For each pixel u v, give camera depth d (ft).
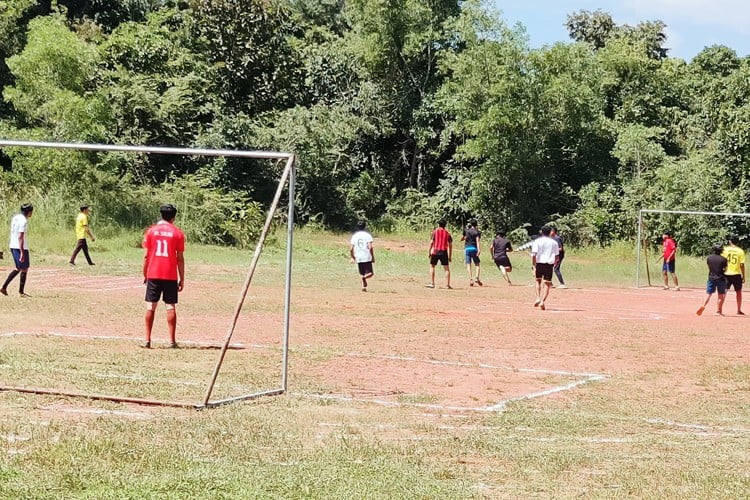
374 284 90.94
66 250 104.32
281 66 172.65
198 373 36.81
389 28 174.50
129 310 58.34
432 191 182.91
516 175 162.71
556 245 73.82
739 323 67.15
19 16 145.07
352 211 167.73
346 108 175.32
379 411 30.86
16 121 130.93
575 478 22.70
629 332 57.88
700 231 148.56
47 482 19.94
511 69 159.33
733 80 160.15
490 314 66.28
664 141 178.29
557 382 38.60
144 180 138.51
